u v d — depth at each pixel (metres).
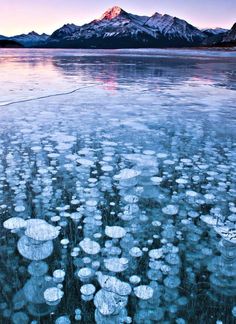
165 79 9.08
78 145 3.26
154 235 1.74
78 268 1.46
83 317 1.21
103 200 2.12
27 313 1.23
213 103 5.59
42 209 1.99
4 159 2.81
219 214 2.00
